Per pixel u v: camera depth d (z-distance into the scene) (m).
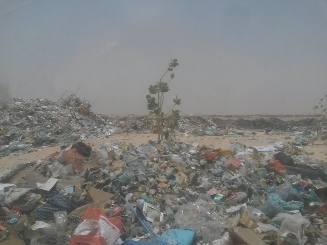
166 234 2.33
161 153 4.80
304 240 2.38
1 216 2.55
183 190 3.25
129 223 2.56
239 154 4.80
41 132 7.18
